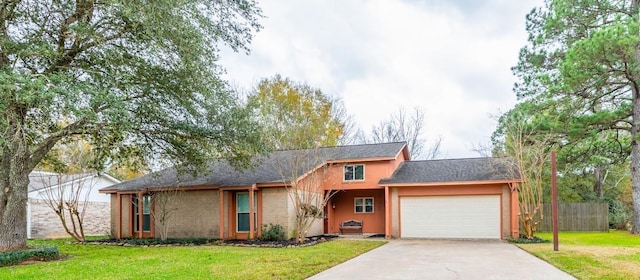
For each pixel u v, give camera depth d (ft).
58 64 34.81
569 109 59.16
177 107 42.32
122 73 35.14
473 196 57.00
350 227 65.41
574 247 41.78
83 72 35.12
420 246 46.01
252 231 53.11
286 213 53.67
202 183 56.80
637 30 51.11
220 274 27.07
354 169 64.85
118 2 30.48
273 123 65.31
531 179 55.26
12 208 37.22
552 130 58.70
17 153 34.78
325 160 62.08
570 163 65.51
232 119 44.62
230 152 48.75
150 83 38.91
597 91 58.18
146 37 34.32
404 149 71.77
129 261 33.63
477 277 26.61
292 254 37.22
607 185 88.74
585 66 52.95
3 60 32.94
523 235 55.83
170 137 46.16
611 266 29.37
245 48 43.60
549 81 58.39
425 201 59.06
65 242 54.29
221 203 54.75
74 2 33.42
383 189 65.51
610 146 65.21
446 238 56.85
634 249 39.58
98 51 35.04
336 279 26.11
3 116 28.58
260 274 27.12
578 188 81.30
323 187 65.51
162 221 55.67
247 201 56.49
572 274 27.32
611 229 72.84
